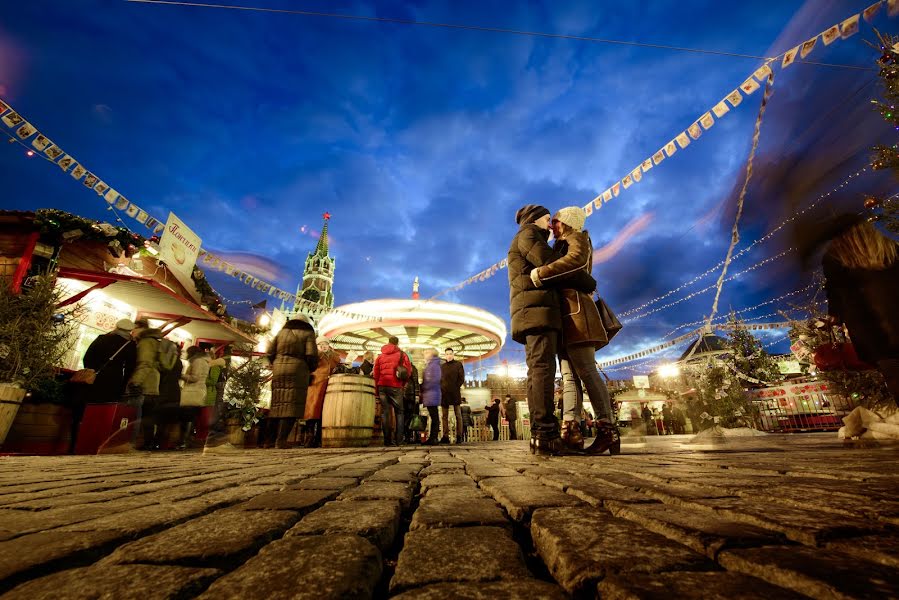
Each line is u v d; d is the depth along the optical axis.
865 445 3.01
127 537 0.80
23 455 4.89
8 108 4.21
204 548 0.70
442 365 8.70
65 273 6.87
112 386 6.14
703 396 11.10
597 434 3.10
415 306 14.13
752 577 0.50
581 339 3.15
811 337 4.14
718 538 0.65
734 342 11.05
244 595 0.49
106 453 5.50
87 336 8.14
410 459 3.12
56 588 0.52
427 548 0.71
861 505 0.85
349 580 0.53
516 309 3.21
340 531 0.81
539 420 3.13
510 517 1.07
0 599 0.49
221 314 11.14
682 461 2.23
